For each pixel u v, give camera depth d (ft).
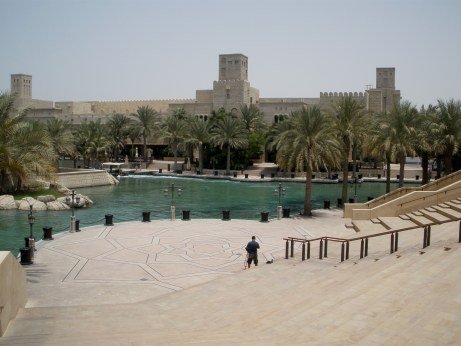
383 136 153.58
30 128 137.18
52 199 152.76
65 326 35.29
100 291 59.16
